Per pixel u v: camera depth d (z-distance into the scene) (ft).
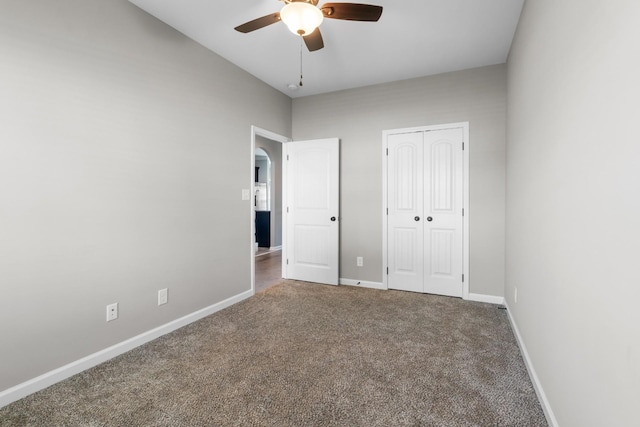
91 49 6.71
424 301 11.02
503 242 10.74
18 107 5.60
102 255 6.95
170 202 8.52
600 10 3.22
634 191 2.54
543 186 5.45
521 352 7.18
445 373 6.40
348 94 13.16
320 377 6.28
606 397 3.06
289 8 5.87
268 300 11.20
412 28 8.63
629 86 2.62
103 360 6.92
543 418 5.09
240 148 11.11
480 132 11.00
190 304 9.16
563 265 4.37
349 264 13.28
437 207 11.69
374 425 4.94
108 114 7.03
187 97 9.03
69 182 6.34
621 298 2.76
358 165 13.02
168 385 6.03
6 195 5.48
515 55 8.59
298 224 13.98
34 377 5.85
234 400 5.57
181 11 7.90
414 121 12.00
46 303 6.01
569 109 4.15
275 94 13.10
